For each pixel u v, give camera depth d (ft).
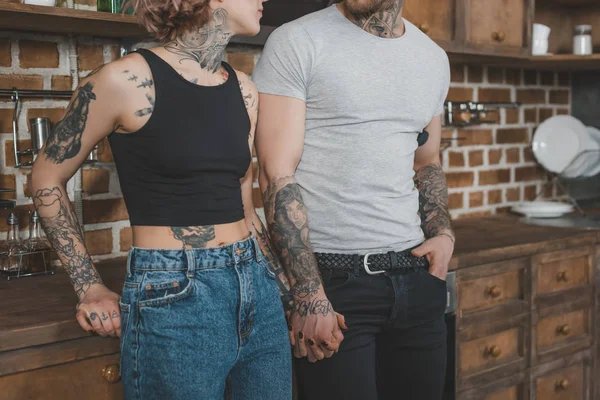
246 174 4.86
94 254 6.86
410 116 5.44
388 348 5.66
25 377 4.53
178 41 4.12
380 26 5.36
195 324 3.93
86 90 3.96
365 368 5.34
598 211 10.37
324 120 5.26
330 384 5.31
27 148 6.43
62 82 6.57
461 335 7.29
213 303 4.00
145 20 4.15
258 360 4.38
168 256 3.95
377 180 5.30
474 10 8.41
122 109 3.90
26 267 6.05
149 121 3.91
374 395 5.40
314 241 5.38
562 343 8.48
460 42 8.25
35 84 6.42
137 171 4.01
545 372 8.25
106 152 6.88
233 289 4.09
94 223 6.85
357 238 5.28
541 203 10.19
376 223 5.31
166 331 3.88
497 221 9.65
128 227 7.09
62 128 4.04
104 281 5.96
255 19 4.30
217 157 4.08
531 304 7.99
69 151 4.05
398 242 5.40
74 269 4.24
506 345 7.85
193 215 4.03
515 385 7.95
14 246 6.09
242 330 4.17
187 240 4.00
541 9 10.83
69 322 4.63
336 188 5.27
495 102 10.21
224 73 4.39
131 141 3.96
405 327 5.48
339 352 5.31
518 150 10.77
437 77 5.68
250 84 4.67
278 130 5.14
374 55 5.30
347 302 5.28
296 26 5.28
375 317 5.36
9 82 6.27
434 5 8.04
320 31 5.25
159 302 3.89
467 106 9.59
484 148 10.27
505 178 10.62
